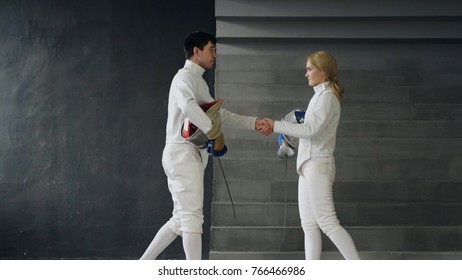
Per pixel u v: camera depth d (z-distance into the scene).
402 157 7.10
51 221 7.47
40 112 7.53
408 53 8.06
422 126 7.32
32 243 7.46
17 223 7.46
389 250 6.48
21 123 7.51
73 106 7.55
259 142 7.17
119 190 7.53
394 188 6.86
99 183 7.52
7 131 7.49
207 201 7.58
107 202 7.52
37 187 7.48
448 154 7.20
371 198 6.85
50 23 7.58
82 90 7.56
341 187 6.87
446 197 6.85
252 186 6.83
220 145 5.25
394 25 7.87
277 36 7.82
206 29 7.75
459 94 7.64
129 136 7.56
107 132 7.55
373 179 7.00
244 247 6.47
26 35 7.55
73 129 7.53
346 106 7.46
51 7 7.58
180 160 5.19
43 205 7.48
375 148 7.18
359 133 7.30
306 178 5.30
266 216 6.63
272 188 6.82
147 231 7.51
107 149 7.54
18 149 7.48
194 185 5.18
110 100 7.57
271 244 6.47
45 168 7.50
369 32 7.86
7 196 7.46
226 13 7.65
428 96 7.64
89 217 7.50
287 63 7.79
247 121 5.53
